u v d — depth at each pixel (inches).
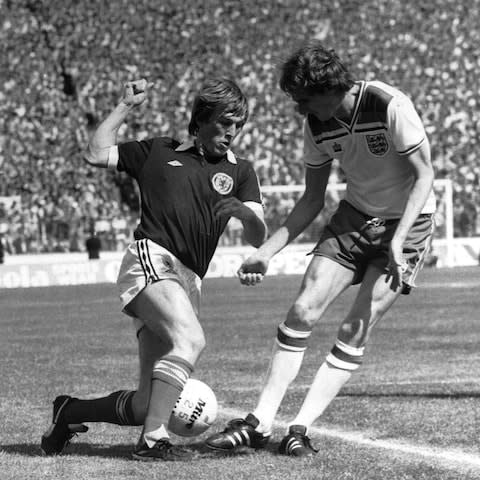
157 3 4726.9
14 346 1620.3
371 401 916.0
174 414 647.8
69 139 4163.4
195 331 620.7
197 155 653.9
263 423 660.7
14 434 775.1
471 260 3878.0
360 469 598.9
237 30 4707.2
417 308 2203.5
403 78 4549.7
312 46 642.2
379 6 4817.9
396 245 636.1
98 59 4527.6
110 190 3998.5
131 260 639.8
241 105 636.7
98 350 1533.0
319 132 679.7
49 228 3831.2
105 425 805.9
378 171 663.8
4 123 4183.1
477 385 1029.2
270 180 4124.0
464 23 4753.9
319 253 680.4
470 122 4382.4
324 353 1433.3
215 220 649.0
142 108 4330.7
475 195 4151.1
